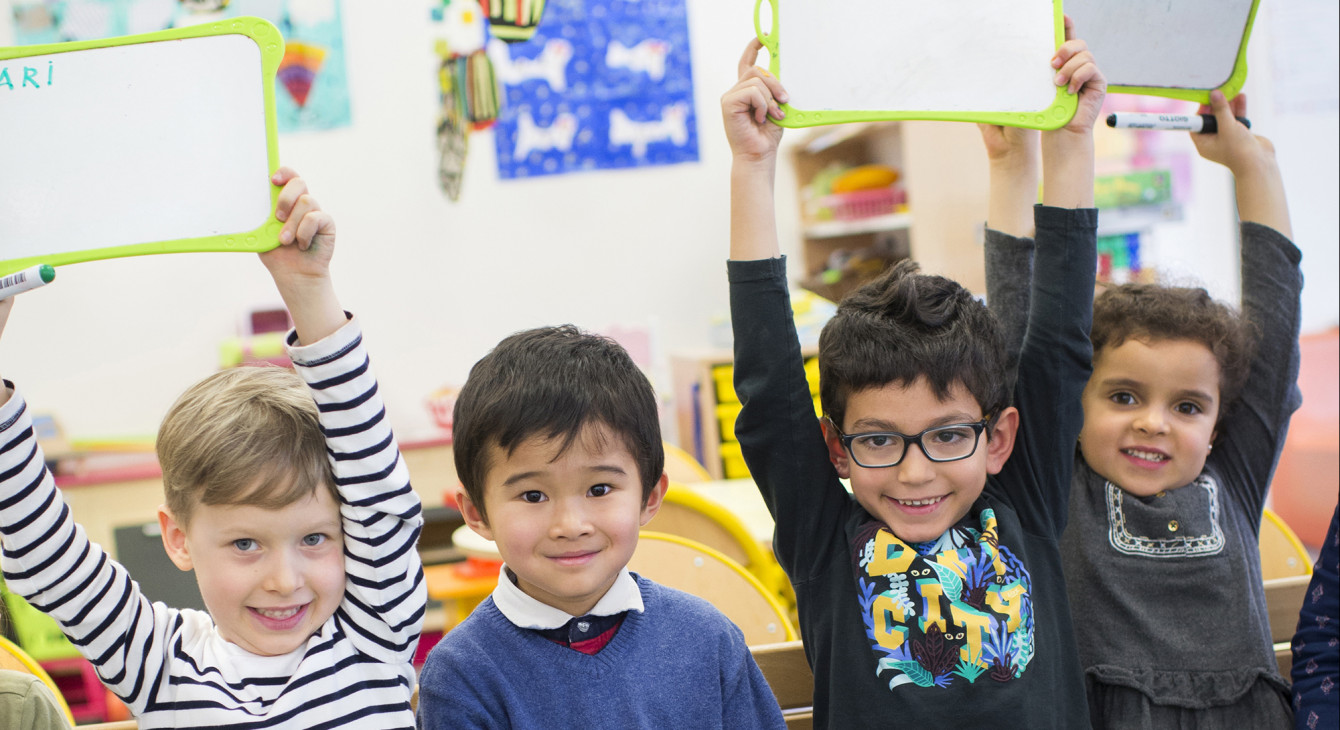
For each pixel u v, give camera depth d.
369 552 0.94
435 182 4.26
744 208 1.08
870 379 1.03
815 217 4.72
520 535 0.91
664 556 1.49
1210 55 1.24
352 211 4.20
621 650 0.95
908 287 1.07
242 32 0.89
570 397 0.91
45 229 0.87
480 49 4.23
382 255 4.23
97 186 0.87
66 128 0.88
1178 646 1.16
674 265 4.52
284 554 0.91
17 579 0.88
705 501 1.94
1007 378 1.11
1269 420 1.25
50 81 0.88
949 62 1.05
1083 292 1.10
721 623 1.02
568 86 4.36
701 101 4.49
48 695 0.97
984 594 1.04
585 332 1.02
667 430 4.14
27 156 0.87
